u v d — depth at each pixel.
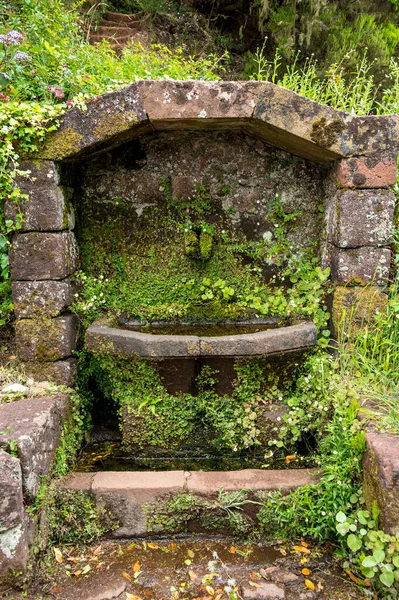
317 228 2.74
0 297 2.53
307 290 2.68
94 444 2.65
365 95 3.12
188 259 2.76
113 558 1.96
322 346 2.42
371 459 1.78
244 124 2.43
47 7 3.01
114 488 2.05
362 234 2.35
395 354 2.33
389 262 2.39
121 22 5.46
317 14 4.47
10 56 2.47
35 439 1.85
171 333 2.54
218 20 5.72
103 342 2.32
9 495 1.67
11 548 1.70
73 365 2.51
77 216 2.66
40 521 1.90
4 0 3.10
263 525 2.03
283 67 4.62
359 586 1.77
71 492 2.05
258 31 5.37
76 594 1.75
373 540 1.67
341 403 2.16
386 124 2.26
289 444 2.48
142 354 2.21
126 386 2.46
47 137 2.24
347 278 2.39
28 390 2.34
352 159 2.29
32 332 2.41
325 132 2.26
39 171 2.28
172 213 2.73
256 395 2.44
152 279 2.77
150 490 2.05
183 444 2.52
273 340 2.20
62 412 2.25
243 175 2.70
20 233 2.34
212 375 2.38
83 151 2.32
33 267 2.36
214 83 2.22
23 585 1.73
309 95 3.16
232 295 2.78
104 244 2.73
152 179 2.70
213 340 2.19
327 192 2.62
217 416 2.43
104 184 2.70
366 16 4.63
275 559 1.93
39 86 2.47
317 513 1.97
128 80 2.77
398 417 1.95
